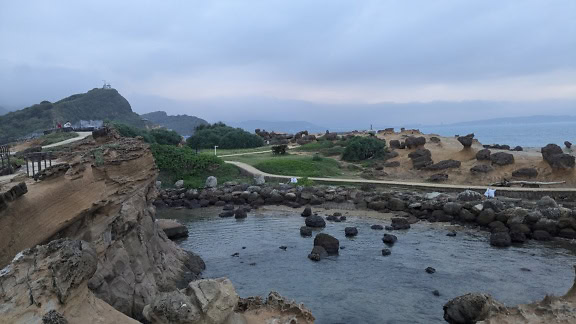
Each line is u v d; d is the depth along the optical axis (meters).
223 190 47.91
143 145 21.83
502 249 27.64
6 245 10.33
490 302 16.33
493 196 39.03
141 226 19.91
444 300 19.56
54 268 9.45
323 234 27.64
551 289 20.59
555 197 38.25
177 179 54.19
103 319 10.27
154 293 17.67
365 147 63.81
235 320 13.36
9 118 119.50
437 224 34.75
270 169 56.78
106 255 15.79
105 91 180.50
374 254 26.59
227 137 88.31
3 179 14.29
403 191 43.78
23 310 8.61
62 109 140.50
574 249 27.47
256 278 22.67
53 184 12.84
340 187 46.84
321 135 96.06
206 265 24.92
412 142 63.09
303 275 23.03
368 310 18.66
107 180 16.58
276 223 36.12
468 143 55.28
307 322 15.39
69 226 13.34
